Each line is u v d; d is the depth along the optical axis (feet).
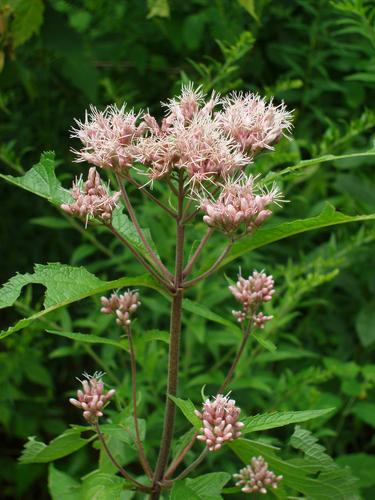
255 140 1.77
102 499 1.76
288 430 2.71
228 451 2.70
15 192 3.40
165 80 3.49
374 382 2.86
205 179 1.67
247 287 1.89
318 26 3.16
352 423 3.08
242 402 2.76
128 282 1.69
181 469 2.67
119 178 1.76
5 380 2.98
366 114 2.72
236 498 2.67
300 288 2.63
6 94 3.17
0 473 3.33
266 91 2.88
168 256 2.76
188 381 2.67
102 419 2.93
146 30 3.43
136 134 1.76
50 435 3.43
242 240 1.75
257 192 2.07
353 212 3.07
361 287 3.07
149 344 2.70
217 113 1.79
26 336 2.90
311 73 3.30
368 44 3.04
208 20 3.22
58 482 2.11
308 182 3.23
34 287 3.43
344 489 1.74
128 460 2.43
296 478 1.75
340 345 3.07
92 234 2.99
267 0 3.10
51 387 3.04
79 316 3.24
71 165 3.39
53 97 3.47
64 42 2.85
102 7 3.47
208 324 2.94
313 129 3.41
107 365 2.71
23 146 3.36
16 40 2.54
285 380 2.86
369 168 3.23
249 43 2.72
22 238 3.43
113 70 3.51
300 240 3.19
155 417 2.52
